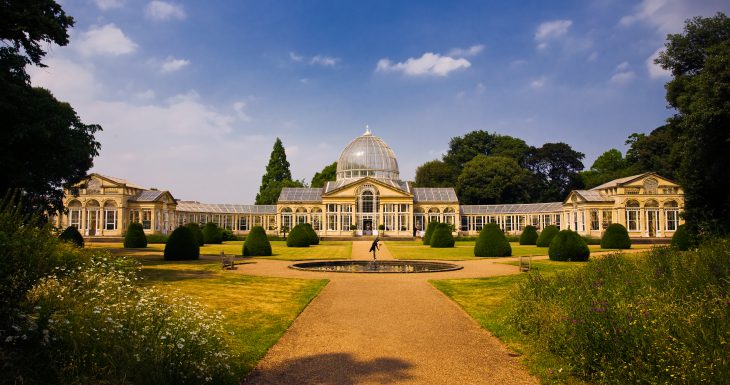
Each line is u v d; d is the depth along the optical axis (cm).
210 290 2194
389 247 5897
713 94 2984
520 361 1237
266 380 1088
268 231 10419
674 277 1484
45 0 2472
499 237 4366
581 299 1339
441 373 1152
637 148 9031
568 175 12144
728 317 966
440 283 2569
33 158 2578
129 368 814
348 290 2345
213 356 1007
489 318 1711
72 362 779
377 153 10306
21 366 738
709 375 802
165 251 3625
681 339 925
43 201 2961
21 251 814
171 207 9144
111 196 8388
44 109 2648
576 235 3734
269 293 2181
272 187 11938
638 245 5994
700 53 4362
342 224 9362
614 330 1020
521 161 12400
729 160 3078
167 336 948
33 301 857
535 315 1449
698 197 3291
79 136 2950
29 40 2517
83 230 8369
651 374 886
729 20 4250
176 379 889
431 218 9744
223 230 7519
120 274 1347
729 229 2930
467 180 11112
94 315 885
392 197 9388
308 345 1378
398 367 1193
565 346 1152
